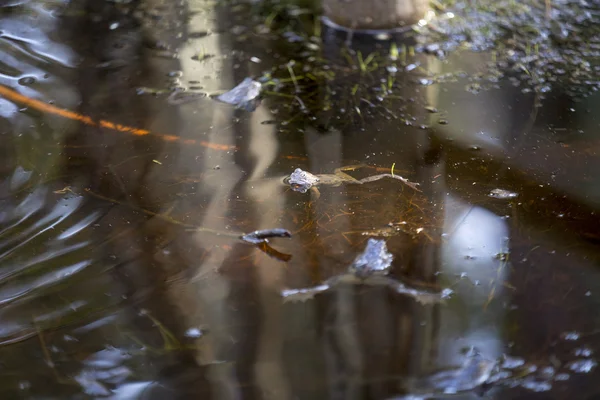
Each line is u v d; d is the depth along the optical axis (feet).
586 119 6.65
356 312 5.93
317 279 6.02
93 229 6.18
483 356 5.82
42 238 6.15
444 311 5.93
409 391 5.74
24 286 6.01
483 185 6.33
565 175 6.36
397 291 5.98
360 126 6.66
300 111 6.77
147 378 5.79
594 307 5.92
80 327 5.90
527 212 6.22
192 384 5.76
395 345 5.84
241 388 5.75
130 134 6.62
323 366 5.80
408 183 6.34
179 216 6.22
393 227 6.17
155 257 6.09
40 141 6.57
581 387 5.74
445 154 6.48
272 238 6.14
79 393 5.75
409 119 6.70
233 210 6.24
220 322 5.91
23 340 5.87
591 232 6.14
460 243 6.12
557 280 6.00
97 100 6.83
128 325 5.90
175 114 6.74
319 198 6.28
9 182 6.36
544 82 6.91
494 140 6.55
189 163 6.45
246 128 6.66
